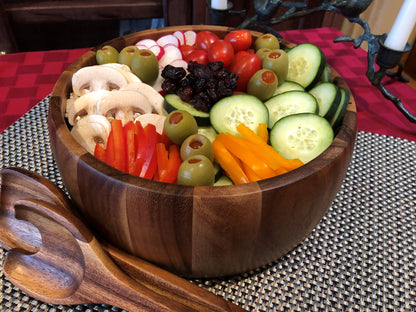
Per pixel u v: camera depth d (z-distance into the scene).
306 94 0.26
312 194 0.18
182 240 0.18
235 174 0.21
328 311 0.20
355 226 0.25
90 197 0.18
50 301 0.19
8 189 0.21
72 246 0.19
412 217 0.26
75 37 0.68
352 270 0.22
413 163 0.30
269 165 0.22
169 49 0.32
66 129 0.20
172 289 0.19
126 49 0.30
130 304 0.18
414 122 0.34
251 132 0.23
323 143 0.23
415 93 0.40
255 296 0.20
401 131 0.34
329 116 0.25
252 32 0.33
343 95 0.25
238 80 0.29
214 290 0.21
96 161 0.18
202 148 0.21
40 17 0.62
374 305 0.20
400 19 0.31
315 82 0.29
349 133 0.21
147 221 0.17
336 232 0.24
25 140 0.30
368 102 0.38
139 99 0.26
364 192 0.27
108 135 0.23
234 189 0.17
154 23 0.71
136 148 0.23
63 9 0.62
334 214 0.26
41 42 0.67
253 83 0.27
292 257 0.23
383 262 0.23
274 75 0.27
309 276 0.22
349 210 0.26
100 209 0.18
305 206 0.18
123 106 0.25
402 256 0.23
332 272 0.22
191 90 0.26
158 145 0.23
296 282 0.21
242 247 0.18
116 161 0.21
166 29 0.34
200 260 0.19
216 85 0.26
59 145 0.20
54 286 0.20
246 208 0.17
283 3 0.38
